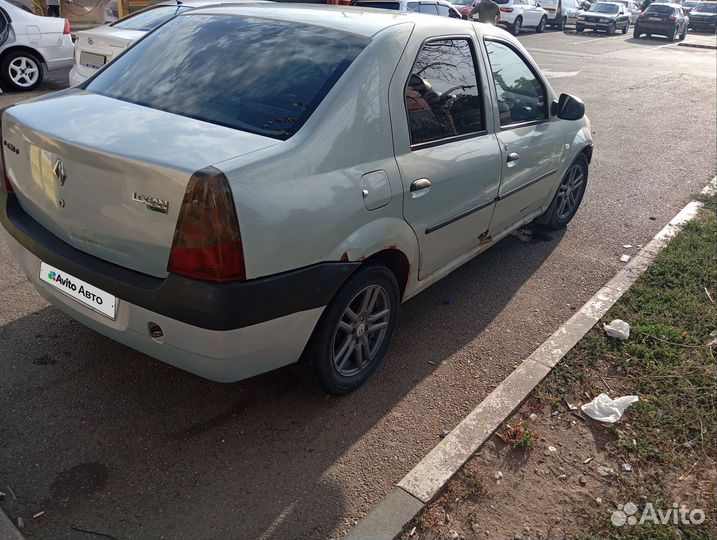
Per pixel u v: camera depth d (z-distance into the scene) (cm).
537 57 1836
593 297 426
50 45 986
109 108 289
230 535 239
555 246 534
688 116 1127
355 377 319
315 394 321
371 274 298
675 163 808
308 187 255
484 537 244
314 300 265
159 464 269
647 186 705
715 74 1730
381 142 293
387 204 293
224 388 319
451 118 348
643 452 290
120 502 249
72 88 336
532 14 2628
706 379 340
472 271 477
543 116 464
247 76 295
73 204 261
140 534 236
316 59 296
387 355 360
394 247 305
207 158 237
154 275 246
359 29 312
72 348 340
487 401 314
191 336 242
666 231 562
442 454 279
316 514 251
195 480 262
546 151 456
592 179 720
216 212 226
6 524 233
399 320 399
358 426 301
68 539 232
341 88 280
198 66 309
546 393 328
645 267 477
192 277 233
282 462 275
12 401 298
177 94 296
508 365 360
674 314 408
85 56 745
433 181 322
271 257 243
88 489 254
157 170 230
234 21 337
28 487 252
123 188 241
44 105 299
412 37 321
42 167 271
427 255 344
